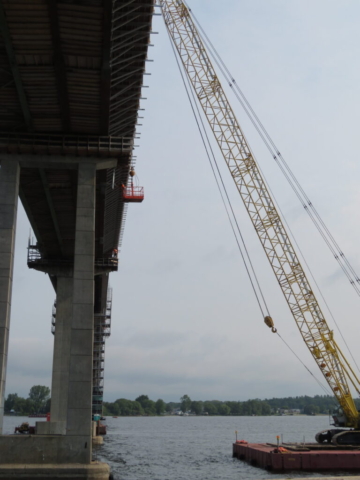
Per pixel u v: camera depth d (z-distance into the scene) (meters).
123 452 72.44
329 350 61.81
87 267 37.16
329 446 54.31
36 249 66.00
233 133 65.56
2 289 35.97
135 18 32.19
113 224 60.19
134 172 47.50
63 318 64.06
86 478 31.52
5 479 30.91
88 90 36.22
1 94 36.44
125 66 35.50
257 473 46.91
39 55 32.81
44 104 37.41
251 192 64.31
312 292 62.38
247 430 170.62
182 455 69.31
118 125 41.31
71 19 30.00
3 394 34.84
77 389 34.34
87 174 39.97
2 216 37.88
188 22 67.50
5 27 30.27
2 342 35.12
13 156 39.66
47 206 52.16
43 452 32.66
